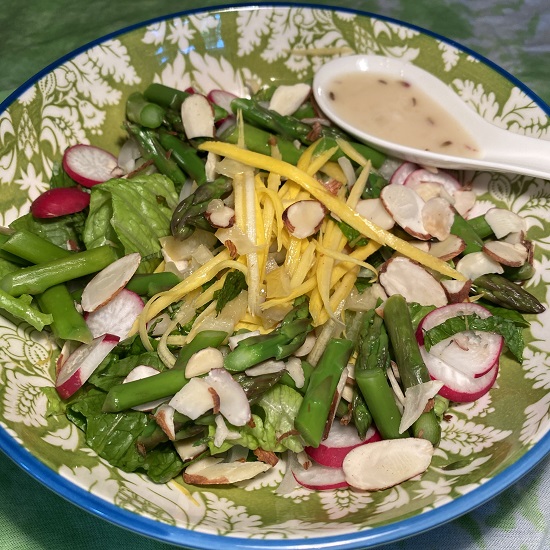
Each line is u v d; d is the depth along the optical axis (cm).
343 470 26
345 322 29
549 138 32
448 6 50
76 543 27
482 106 35
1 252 29
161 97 34
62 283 28
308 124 34
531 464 23
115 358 27
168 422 25
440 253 30
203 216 29
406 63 36
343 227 29
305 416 25
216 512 24
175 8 48
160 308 28
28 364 27
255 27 37
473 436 26
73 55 33
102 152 34
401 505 23
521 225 32
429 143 34
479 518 28
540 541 27
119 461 25
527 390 27
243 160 30
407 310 28
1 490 28
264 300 28
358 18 36
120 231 30
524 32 49
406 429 26
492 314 29
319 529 22
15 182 31
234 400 25
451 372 28
